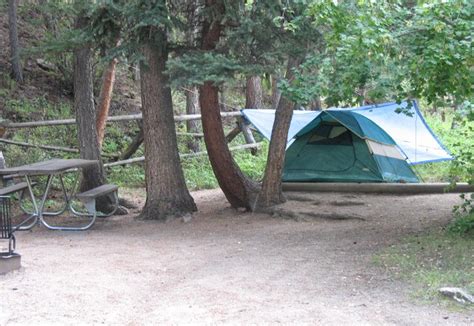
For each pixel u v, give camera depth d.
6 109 14.52
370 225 8.51
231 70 8.13
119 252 7.18
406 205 9.98
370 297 5.14
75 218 10.13
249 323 4.53
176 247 7.56
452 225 7.42
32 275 5.87
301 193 11.34
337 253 6.88
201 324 4.53
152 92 9.62
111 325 4.51
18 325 4.43
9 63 16.34
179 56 9.12
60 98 16.30
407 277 5.61
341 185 11.48
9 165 12.37
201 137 16.64
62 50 10.06
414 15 5.96
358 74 6.18
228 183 10.11
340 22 5.90
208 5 9.03
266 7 8.09
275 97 18.27
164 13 8.60
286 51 8.32
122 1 8.80
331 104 6.56
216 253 7.15
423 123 12.95
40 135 14.24
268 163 10.07
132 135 16.50
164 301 5.14
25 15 18.11
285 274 6.04
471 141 14.04
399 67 6.05
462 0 5.48
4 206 6.15
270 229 8.64
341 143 12.06
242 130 16.34
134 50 8.96
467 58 5.68
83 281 5.68
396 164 12.13
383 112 12.66
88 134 10.98
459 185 10.93
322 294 5.29
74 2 9.91
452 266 5.81
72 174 12.63
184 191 10.01
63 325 4.46
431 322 4.48
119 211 10.81
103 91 12.84
